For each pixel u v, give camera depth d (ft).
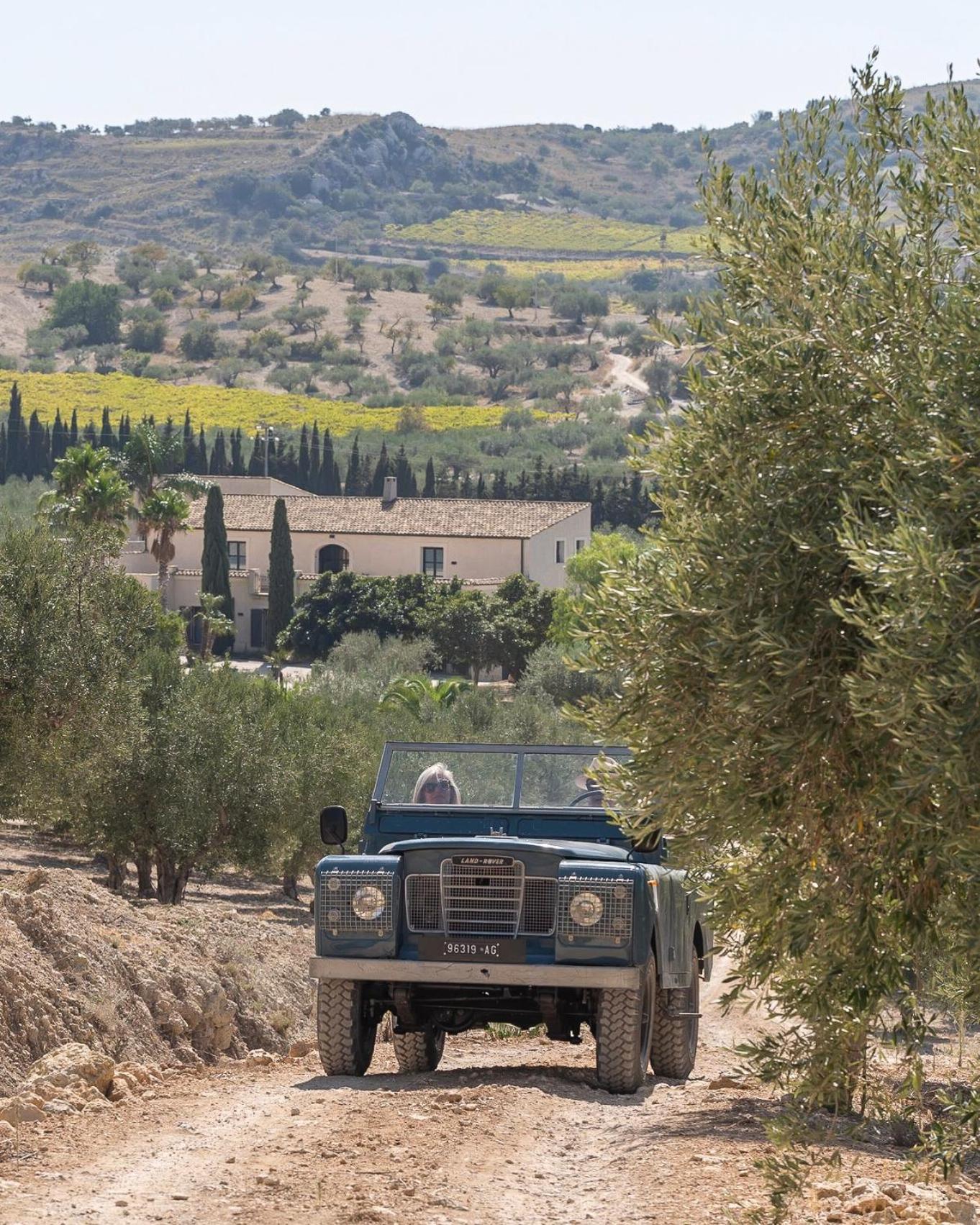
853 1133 45.29
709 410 40.91
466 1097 71.46
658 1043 88.74
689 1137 63.82
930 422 36.09
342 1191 51.13
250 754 254.88
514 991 79.20
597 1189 54.65
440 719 394.93
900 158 39.45
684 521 40.32
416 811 86.07
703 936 96.68
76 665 182.60
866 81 40.06
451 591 647.56
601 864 76.84
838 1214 50.70
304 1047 108.88
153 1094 76.38
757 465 39.75
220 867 277.64
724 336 40.55
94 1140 60.49
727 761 38.68
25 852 295.48
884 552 32.42
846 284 38.68
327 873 78.02
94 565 193.67
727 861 41.75
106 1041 100.94
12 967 96.94
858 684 32.50
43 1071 75.56
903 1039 44.04
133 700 192.65
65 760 186.39
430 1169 55.57
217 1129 63.10
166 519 638.53
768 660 37.47
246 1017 124.77
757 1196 52.95
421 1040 89.40
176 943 126.82
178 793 242.58
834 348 37.96
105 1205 48.55
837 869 38.88
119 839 243.19
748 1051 44.06
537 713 388.16
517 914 77.20
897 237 38.32
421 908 78.33
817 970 39.45
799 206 39.93
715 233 40.29
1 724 178.81
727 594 38.01
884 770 37.32
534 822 85.25
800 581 37.83
